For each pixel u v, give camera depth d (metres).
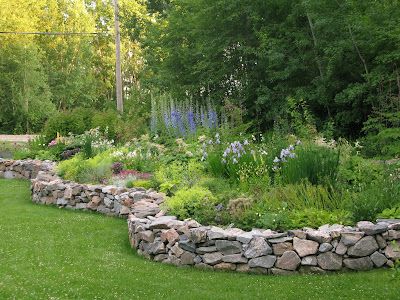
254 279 5.59
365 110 13.78
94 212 9.66
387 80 11.97
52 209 10.01
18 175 14.91
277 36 15.59
